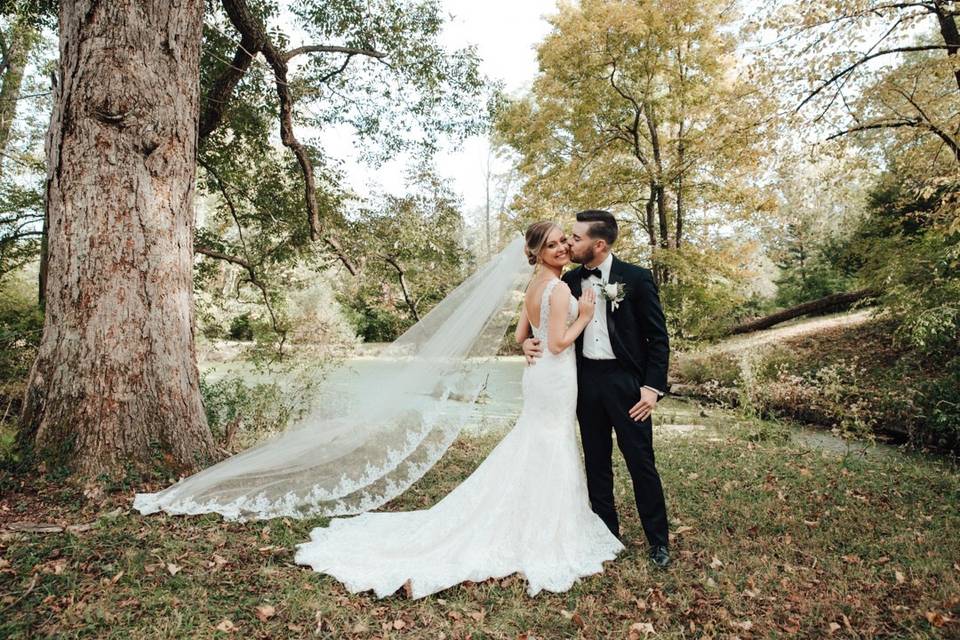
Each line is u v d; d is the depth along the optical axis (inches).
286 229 379.6
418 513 135.9
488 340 140.6
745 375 368.8
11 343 255.4
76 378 151.7
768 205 447.8
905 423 276.5
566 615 98.1
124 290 156.7
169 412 160.7
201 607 93.2
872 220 523.2
